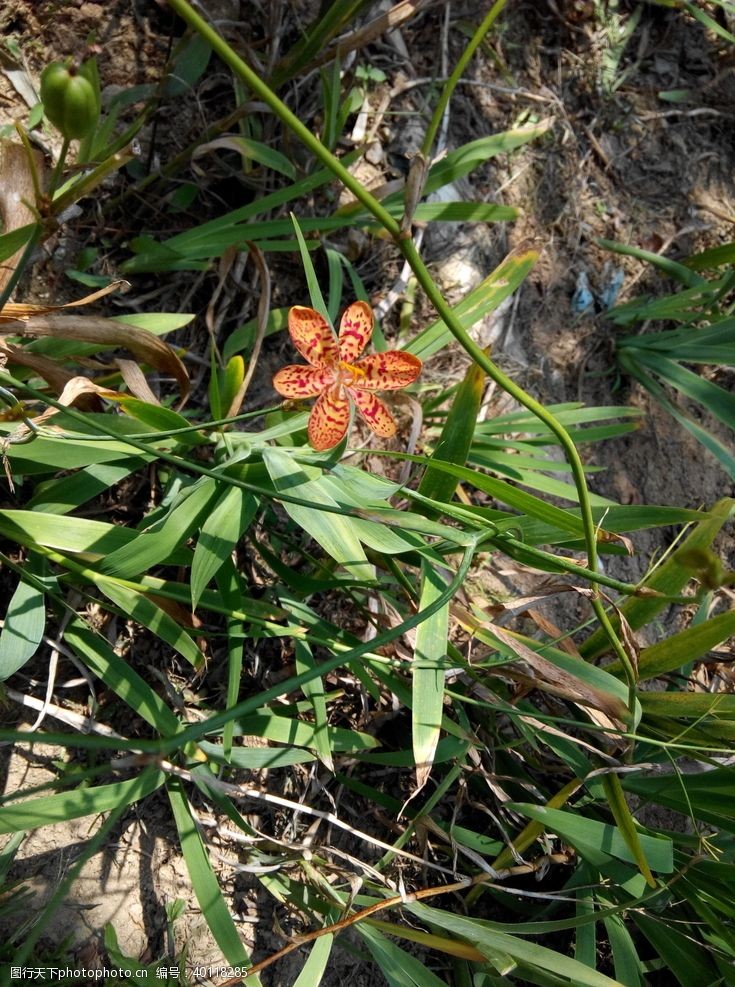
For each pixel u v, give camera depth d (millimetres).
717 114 574
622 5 547
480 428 426
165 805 346
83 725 328
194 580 287
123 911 329
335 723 381
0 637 292
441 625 304
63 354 341
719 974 340
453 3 488
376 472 427
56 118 205
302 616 341
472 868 371
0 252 287
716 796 338
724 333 471
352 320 266
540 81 522
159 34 413
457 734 330
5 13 382
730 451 538
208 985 332
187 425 316
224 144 380
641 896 326
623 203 544
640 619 360
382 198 424
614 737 344
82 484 325
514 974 339
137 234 405
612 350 517
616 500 500
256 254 343
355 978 360
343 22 382
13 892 313
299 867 342
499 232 495
